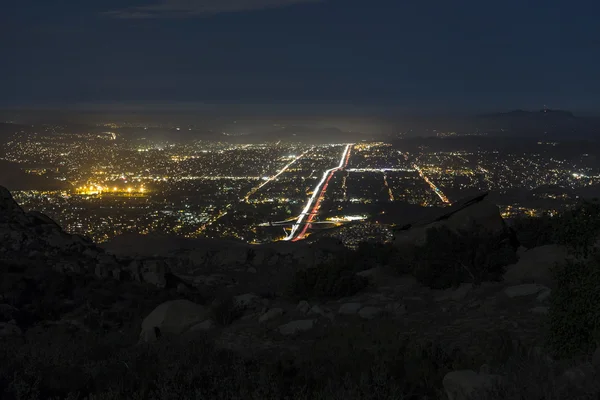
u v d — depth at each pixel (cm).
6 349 927
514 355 746
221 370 797
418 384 729
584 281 750
